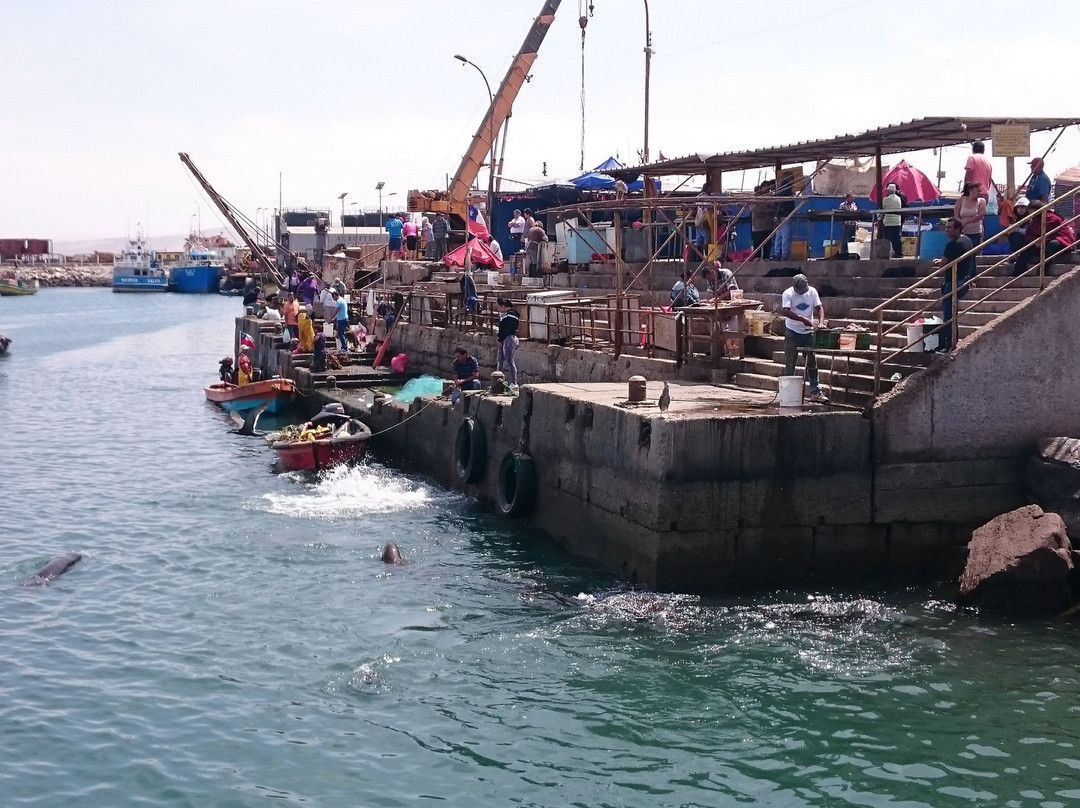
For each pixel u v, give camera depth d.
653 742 11.60
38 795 10.66
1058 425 16.53
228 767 11.21
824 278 22.86
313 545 19.06
